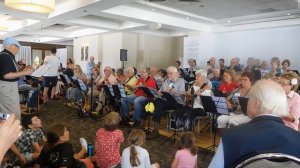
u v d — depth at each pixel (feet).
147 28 31.89
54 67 25.07
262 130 3.42
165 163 11.66
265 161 3.03
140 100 17.20
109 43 39.70
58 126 8.47
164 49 41.29
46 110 21.81
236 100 13.50
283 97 3.70
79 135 15.29
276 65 23.07
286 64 22.81
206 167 11.41
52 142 8.25
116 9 23.44
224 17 27.76
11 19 33.19
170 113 16.05
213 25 31.96
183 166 8.93
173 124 15.69
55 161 8.02
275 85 3.83
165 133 15.88
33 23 30.60
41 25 31.42
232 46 30.96
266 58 28.12
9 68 11.07
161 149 13.46
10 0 14.43
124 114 17.85
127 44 38.01
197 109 14.78
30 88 22.15
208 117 15.60
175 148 13.57
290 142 3.28
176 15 27.32
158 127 16.29
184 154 8.96
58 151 8.09
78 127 17.02
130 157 8.41
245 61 29.84
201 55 31.91
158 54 40.65
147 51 39.27
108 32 37.86
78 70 26.16
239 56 30.37
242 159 3.30
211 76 22.47
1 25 33.99
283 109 3.66
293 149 3.25
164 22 27.27
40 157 8.30
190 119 14.74
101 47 41.29
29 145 10.55
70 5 22.35
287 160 3.05
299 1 19.88
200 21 30.12
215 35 32.53
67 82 25.25
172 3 22.61
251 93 3.91
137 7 24.45
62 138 8.38
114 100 19.67
